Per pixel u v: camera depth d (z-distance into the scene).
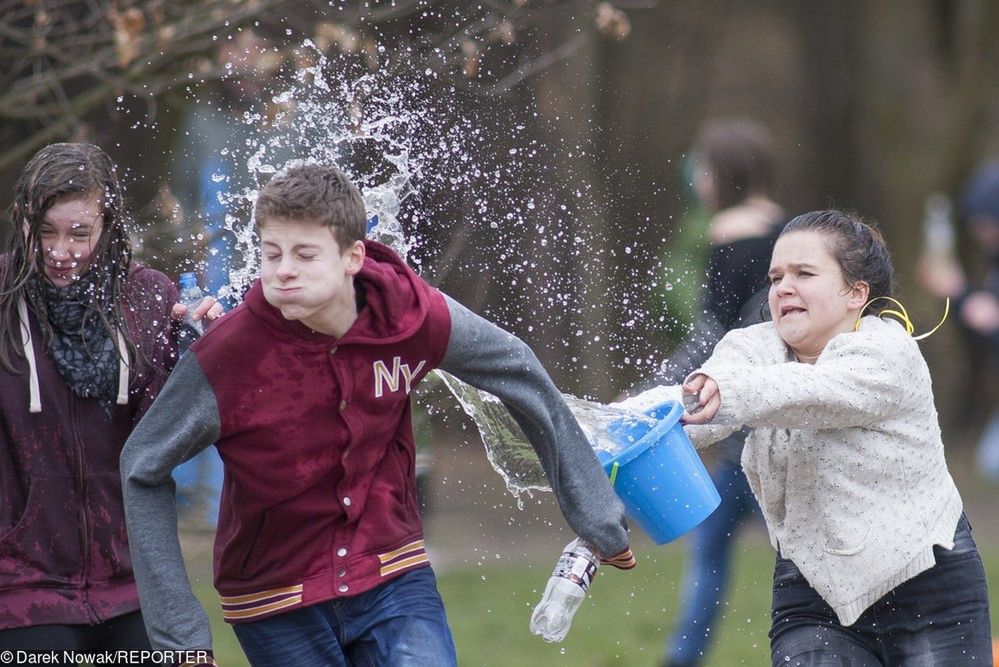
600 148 33.84
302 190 10.04
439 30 19.50
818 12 46.75
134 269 11.87
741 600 23.88
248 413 10.45
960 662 11.62
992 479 40.12
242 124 17.66
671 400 12.12
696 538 18.27
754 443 12.05
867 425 11.50
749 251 18.14
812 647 11.70
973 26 45.91
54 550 11.48
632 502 12.02
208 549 18.73
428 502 26.20
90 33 19.89
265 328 10.38
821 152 46.84
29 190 11.13
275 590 10.92
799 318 11.88
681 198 29.34
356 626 11.00
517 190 15.94
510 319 16.20
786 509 11.88
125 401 11.55
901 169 46.03
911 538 11.45
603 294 19.03
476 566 27.55
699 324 18.28
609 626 22.20
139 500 10.48
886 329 11.88
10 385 11.35
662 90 43.72
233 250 15.48
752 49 45.84
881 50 46.41
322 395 10.50
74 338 11.42
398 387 10.75
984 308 31.08
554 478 11.34
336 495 10.79
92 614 11.55
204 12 18.03
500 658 20.19
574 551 11.73
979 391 45.56
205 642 10.51
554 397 11.22
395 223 13.34
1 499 11.45
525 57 21.73
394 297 10.55
